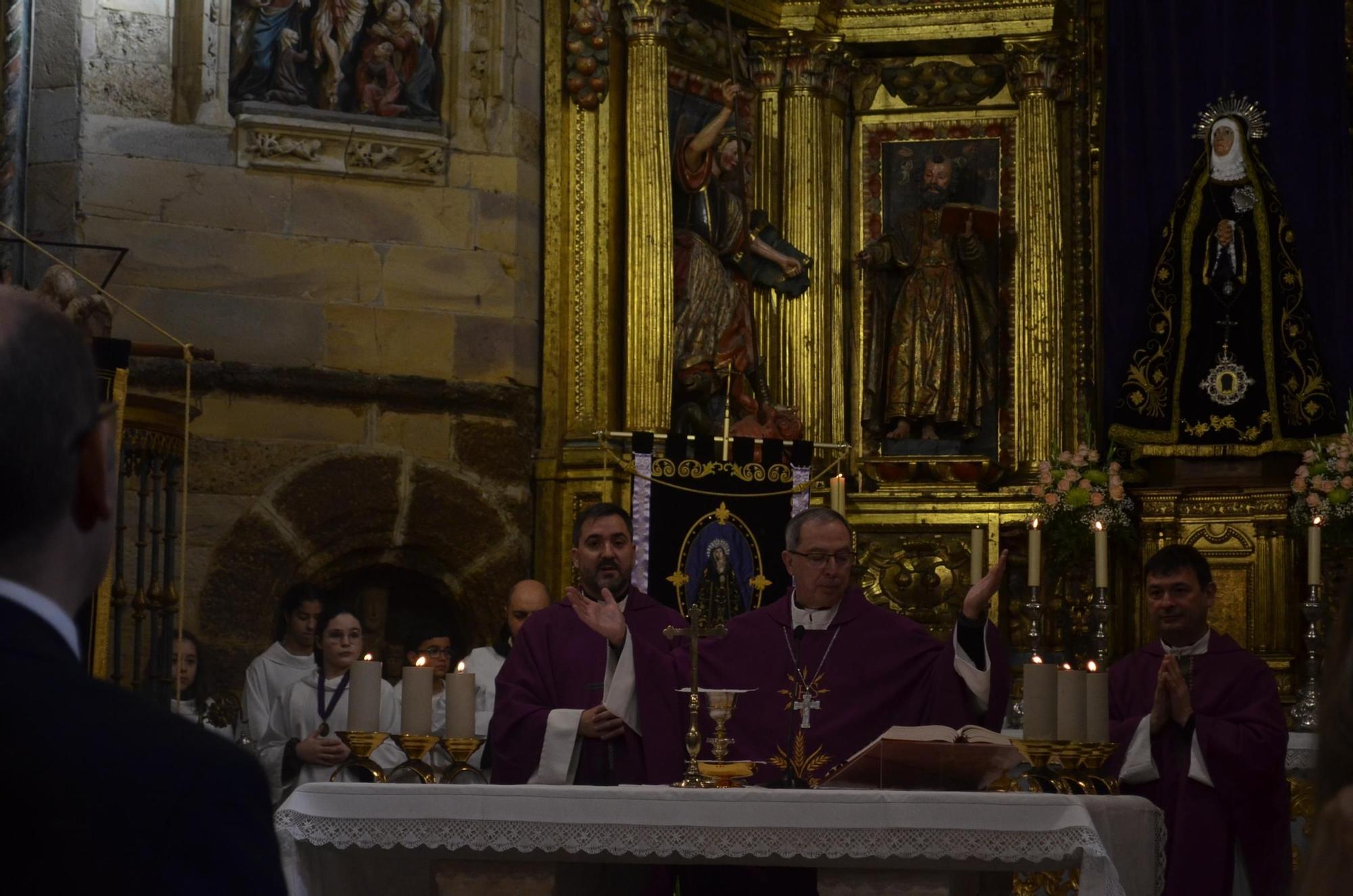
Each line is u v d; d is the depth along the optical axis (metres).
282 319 9.21
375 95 9.64
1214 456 10.27
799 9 11.21
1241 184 10.45
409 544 9.47
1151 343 10.55
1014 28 11.25
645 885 5.53
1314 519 8.45
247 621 8.90
